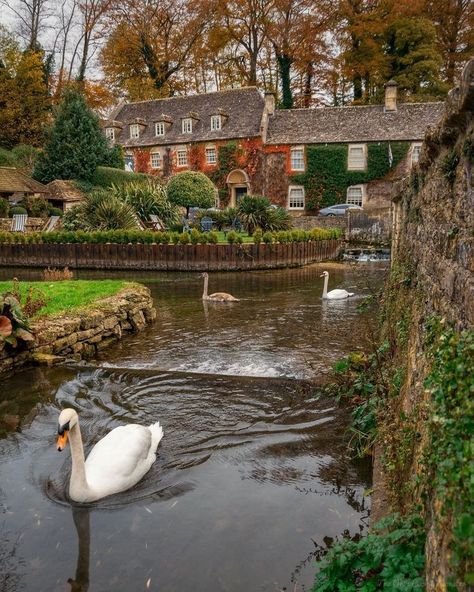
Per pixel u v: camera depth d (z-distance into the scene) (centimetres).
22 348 792
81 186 3516
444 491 205
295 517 410
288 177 3669
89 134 3678
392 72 4216
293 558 360
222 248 2144
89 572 351
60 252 2281
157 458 514
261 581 337
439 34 4209
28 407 643
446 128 335
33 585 341
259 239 2189
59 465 500
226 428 579
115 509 427
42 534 395
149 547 377
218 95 4166
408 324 489
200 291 1620
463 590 176
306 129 3675
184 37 4759
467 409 200
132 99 4903
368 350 805
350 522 401
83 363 816
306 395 672
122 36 4722
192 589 333
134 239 2189
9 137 4219
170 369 789
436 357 278
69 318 894
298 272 2119
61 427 408
